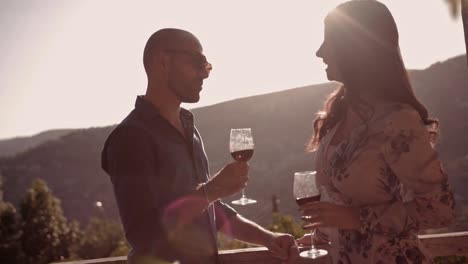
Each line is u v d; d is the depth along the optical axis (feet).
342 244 7.26
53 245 135.13
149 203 7.04
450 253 9.07
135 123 7.39
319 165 7.86
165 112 8.02
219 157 202.08
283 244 8.39
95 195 277.64
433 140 7.59
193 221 7.52
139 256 7.05
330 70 7.44
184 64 7.88
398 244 6.81
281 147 215.72
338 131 7.64
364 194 6.95
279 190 162.61
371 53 6.97
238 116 249.96
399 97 6.98
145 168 7.17
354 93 7.16
